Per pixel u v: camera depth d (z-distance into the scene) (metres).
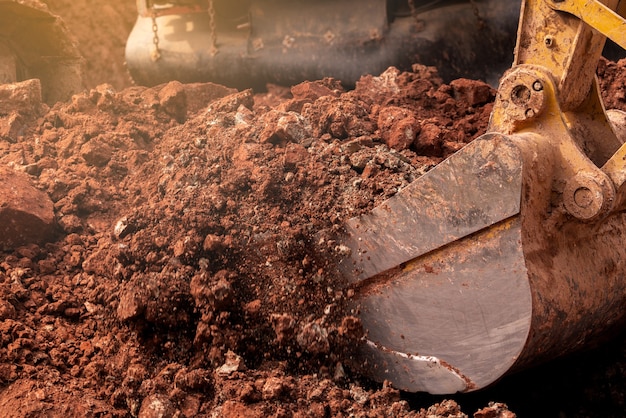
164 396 3.74
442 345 3.72
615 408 4.32
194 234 4.12
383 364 3.87
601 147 3.93
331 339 3.94
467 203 3.59
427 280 3.74
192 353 3.97
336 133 4.57
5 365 3.78
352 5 6.55
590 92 3.96
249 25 6.92
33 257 4.45
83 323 4.16
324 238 3.99
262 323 3.98
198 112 5.64
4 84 5.62
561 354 3.95
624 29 3.52
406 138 4.51
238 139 4.56
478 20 6.20
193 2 7.02
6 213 4.41
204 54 7.10
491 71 6.30
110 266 4.27
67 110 5.55
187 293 4.01
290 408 3.67
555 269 3.58
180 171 4.54
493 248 3.55
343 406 3.68
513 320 3.51
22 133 5.36
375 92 5.35
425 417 3.62
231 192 4.29
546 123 3.69
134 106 5.62
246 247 4.09
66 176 4.92
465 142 4.81
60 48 6.32
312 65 6.74
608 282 3.84
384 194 3.99
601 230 3.87
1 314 3.98
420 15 6.43
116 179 5.04
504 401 4.29
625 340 4.34
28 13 6.02
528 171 3.48
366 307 3.90
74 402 3.71
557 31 3.70
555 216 3.61
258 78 7.02
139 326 3.97
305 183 4.22
